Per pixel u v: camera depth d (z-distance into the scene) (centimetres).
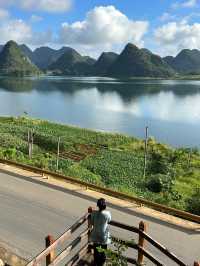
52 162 3488
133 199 1722
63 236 909
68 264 960
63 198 1764
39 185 1936
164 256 1252
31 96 17825
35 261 810
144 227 1012
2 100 15262
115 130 8781
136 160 4397
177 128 9462
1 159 2330
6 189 1855
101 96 19125
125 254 1227
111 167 3925
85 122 9931
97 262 966
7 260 1052
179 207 2202
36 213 1573
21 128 5853
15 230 1405
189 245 1358
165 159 4188
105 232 964
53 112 11988
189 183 3556
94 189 1938
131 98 18275
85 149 4981
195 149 5747
